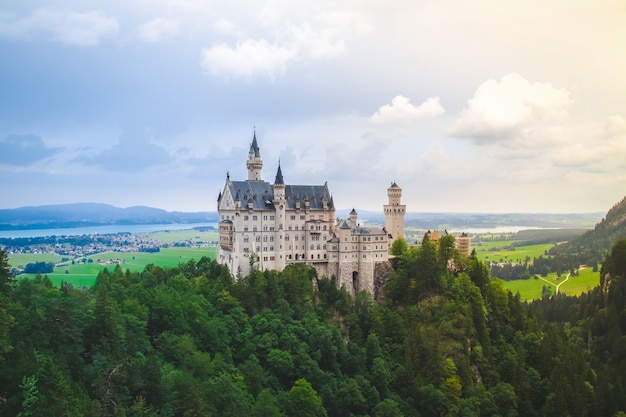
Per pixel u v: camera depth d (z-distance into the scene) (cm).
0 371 13425
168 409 15650
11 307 15350
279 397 19288
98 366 15788
